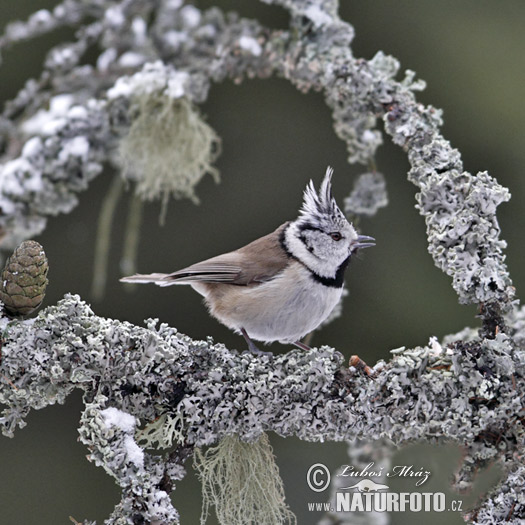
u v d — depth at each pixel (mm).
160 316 15734
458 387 6664
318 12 8773
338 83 8391
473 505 6980
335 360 6785
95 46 14891
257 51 9180
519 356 6820
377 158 15742
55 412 14570
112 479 14352
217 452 6844
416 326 15328
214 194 16312
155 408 6590
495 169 15695
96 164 9195
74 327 6395
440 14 16016
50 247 15820
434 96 15891
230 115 16406
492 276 6914
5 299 6621
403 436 6805
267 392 6555
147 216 16078
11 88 15586
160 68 9477
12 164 8883
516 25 15961
